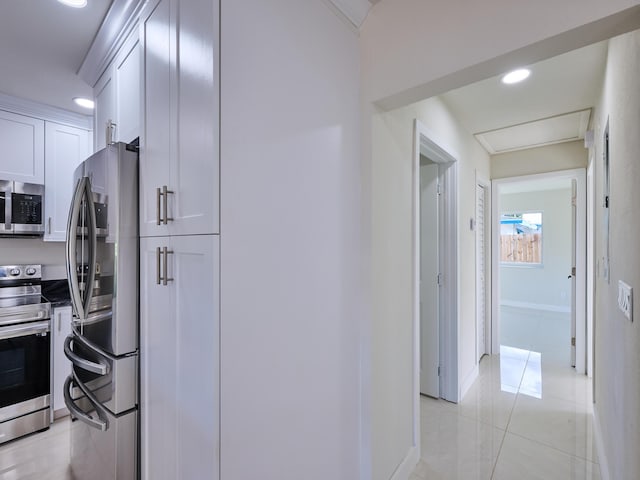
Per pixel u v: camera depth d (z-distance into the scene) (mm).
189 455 1044
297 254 1234
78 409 1553
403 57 1419
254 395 1062
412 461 1882
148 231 1295
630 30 1006
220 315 963
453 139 2588
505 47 1144
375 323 1570
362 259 1563
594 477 1811
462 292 2822
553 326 5102
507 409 2549
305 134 1273
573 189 3400
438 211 2717
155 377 1242
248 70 1059
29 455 2049
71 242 1473
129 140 1534
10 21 1558
